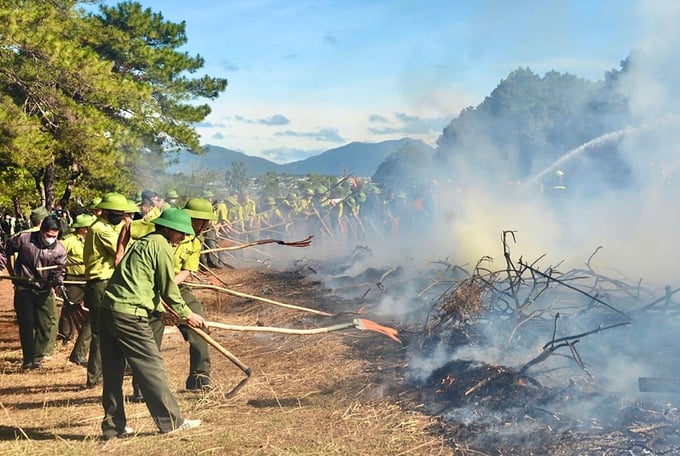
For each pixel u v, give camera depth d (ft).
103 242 26.78
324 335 31.24
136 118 84.84
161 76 94.38
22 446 19.27
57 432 20.83
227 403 22.84
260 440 19.13
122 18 96.63
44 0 82.23
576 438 17.72
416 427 19.65
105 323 19.58
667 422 18.11
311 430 19.88
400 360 25.53
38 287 30.09
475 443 18.29
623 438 17.47
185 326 23.66
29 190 96.48
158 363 19.86
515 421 19.33
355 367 25.64
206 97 100.48
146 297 19.62
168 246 19.89
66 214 67.15
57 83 71.97
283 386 24.52
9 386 26.94
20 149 63.93
